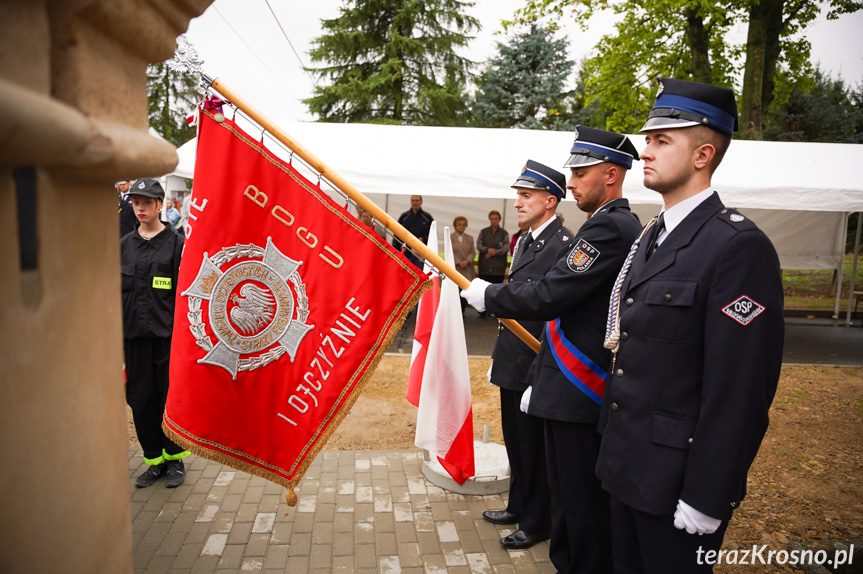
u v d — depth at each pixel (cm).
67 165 85
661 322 209
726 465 188
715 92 208
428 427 369
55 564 95
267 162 262
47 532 93
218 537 338
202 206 260
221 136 261
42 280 90
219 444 265
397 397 621
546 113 2623
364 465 436
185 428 263
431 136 1040
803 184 934
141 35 108
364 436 509
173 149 124
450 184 940
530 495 335
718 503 188
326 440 265
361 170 935
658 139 214
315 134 1028
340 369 266
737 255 194
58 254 95
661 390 208
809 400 644
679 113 210
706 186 214
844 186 936
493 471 412
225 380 264
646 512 205
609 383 235
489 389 666
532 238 354
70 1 88
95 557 109
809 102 2562
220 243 261
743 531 360
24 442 86
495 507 378
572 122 2594
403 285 268
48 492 93
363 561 318
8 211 80
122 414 124
